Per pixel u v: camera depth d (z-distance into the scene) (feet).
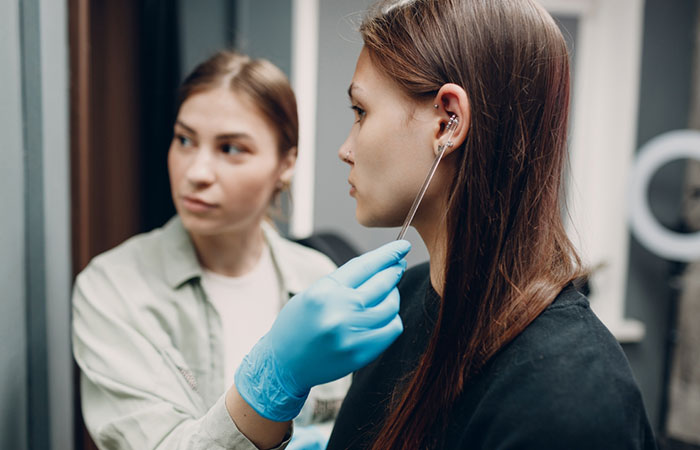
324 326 1.56
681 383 6.82
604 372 1.39
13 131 2.42
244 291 3.02
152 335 2.50
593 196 6.97
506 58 1.59
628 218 6.82
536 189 1.64
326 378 1.64
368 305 1.67
